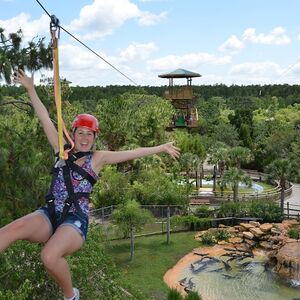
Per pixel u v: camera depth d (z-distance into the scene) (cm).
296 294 2823
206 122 9969
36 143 1642
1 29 1596
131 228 3244
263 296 2778
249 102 16525
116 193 4156
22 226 387
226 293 2812
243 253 3584
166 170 5772
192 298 772
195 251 3569
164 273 3073
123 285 1228
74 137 443
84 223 412
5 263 833
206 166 8594
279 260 3222
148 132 5484
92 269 997
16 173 1494
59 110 433
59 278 382
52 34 433
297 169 4444
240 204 4347
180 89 6650
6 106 1744
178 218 4022
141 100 5641
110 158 445
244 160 6341
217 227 4159
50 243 382
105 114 5225
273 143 7469
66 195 417
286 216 4334
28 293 786
